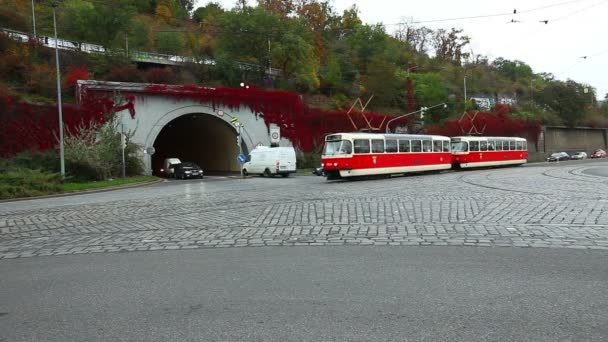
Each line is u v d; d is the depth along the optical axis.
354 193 18.25
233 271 6.21
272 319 4.34
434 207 12.62
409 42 100.38
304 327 4.13
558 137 83.50
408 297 4.89
